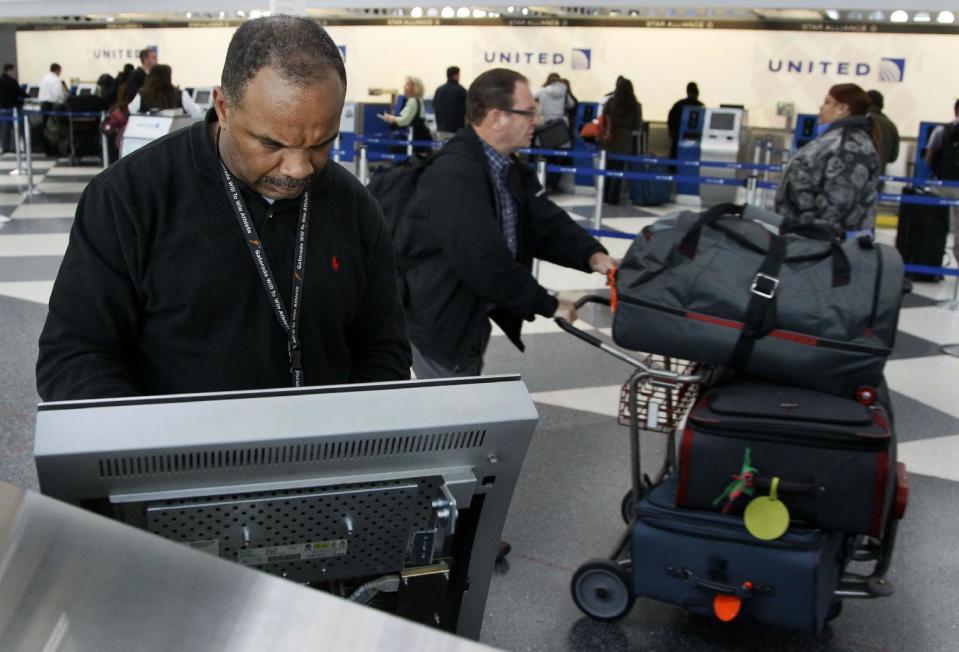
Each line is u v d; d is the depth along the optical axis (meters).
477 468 0.88
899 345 5.20
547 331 5.21
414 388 0.86
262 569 0.86
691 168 11.29
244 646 0.53
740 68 12.93
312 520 0.84
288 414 0.80
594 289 6.29
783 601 2.17
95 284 1.25
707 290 2.13
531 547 2.88
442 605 0.98
